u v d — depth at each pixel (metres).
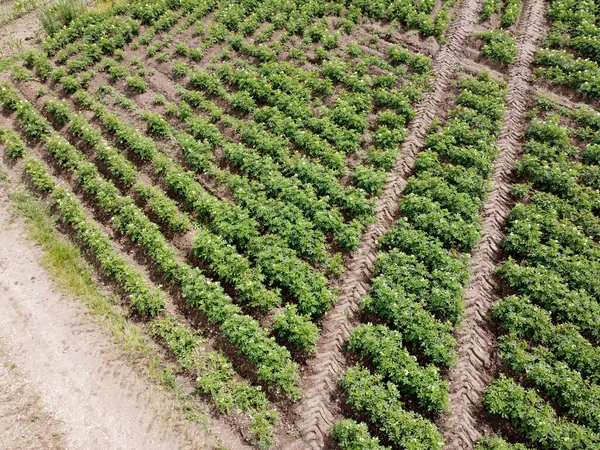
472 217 15.57
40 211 15.98
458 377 12.76
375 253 15.13
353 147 17.55
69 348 13.05
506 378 12.80
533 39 21.61
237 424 11.89
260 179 16.53
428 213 15.60
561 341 12.95
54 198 16.20
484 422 12.15
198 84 19.75
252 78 19.53
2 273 14.52
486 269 14.84
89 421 11.79
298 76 19.81
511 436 11.93
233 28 22.16
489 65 20.70
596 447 11.12
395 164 17.25
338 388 12.51
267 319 13.65
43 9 21.94
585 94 19.23
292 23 21.89
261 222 15.62
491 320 13.89
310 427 11.84
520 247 14.99
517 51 21.00
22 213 15.97
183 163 17.39
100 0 24.33
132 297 13.74
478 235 15.05
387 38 21.75
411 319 13.18
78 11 23.00
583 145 17.84
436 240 14.91
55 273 14.50
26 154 17.61
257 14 22.45
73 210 15.64
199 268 14.66
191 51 20.84
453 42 21.45
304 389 12.51
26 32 22.70
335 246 15.27
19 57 21.14
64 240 15.39
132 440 11.53
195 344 13.12
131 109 18.91
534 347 13.16
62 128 18.48
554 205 15.90
